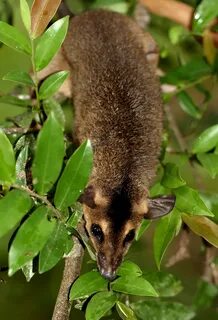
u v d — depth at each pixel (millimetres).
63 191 6363
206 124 12258
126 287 7027
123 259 8641
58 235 6527
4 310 12008
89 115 9891
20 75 7391
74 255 7277
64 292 7215
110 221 8695
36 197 6328
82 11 11711
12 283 11969
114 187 9000
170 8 10727
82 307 7316
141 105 9945
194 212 7418
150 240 12180
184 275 11766
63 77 7590
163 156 9883
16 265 5906
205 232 7355
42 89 7543
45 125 6207
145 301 8023
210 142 8172
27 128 7957
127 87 10062
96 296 6941
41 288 12164
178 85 9922
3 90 10133
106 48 10570
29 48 7082
